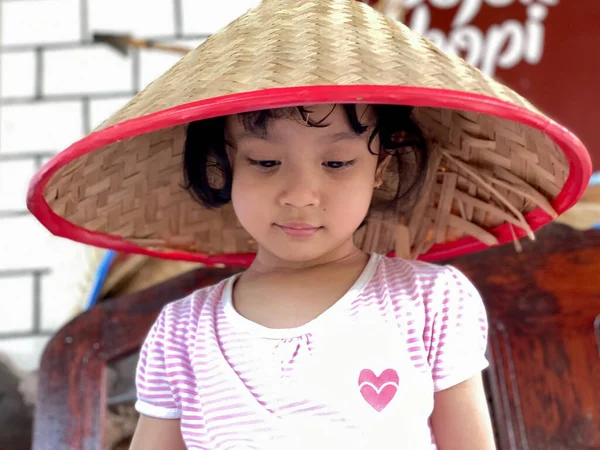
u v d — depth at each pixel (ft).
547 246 3.06
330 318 2.23
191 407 2.30
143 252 2.75
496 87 1.97
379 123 2.35
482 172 2.53
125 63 5.18
